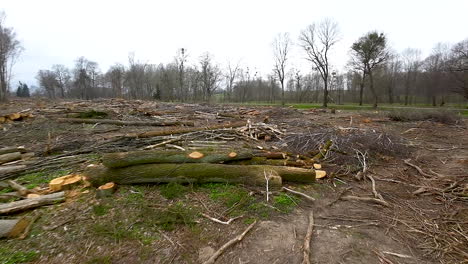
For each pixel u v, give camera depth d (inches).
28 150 204.5
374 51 1033.5
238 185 142.8
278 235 101.2
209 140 252.5
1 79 1136.2
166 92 1673.2
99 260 83.1
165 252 88.7
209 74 1567.4
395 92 1638.8
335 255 89.8
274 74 1480.1
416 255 91.8
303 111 676.7
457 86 1063.6
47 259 82.8
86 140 237.6
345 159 196.7
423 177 177.8
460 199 140.5
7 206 107.2
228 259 86.4
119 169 136.4
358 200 137.5
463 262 88.4
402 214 122.9
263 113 548.7
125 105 594.2
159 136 250.1
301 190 145.8
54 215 107.3
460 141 307.3
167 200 124.6
